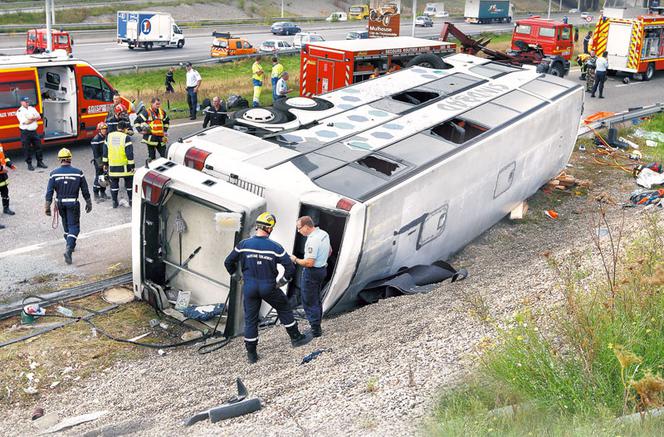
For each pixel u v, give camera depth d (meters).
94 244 11.94
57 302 9.71
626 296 6.05
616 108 25.02
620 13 30.25
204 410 6.61
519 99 13.17
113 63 38.66
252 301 7.62
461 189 10.87
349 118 11.19
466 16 78.62
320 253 7.91
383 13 26.23
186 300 9.39
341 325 8.40
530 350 5.56
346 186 8.99
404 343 7.07
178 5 76.75
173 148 9.88
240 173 9.12
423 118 11.45
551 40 31.05
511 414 4.92
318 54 19.77
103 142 13.96
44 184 14.98
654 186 15.90
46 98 17.52
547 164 14.28
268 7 88.06
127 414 6.88
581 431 4.43
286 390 6.62
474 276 9.90
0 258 11.15
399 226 9.48
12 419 7.08
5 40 47.72
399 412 5.54
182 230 9.34
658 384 4.56
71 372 8.02
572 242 12.02
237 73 34.72
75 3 69.44
